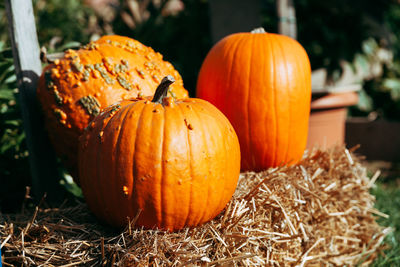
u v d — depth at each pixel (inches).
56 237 72.3
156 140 69.7
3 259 69.4
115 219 73.9
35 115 95.6
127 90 88.4
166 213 71.2
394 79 252.2
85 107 86.7
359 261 102.3
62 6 227.6
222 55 101.3
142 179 69.4
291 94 98.7
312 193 91.4
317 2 211.6
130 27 250.7
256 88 97.3
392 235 113.6
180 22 233.0
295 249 87.4
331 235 98.3
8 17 91.5
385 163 212.7
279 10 157.1
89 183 74.4
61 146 92.7
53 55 94.2
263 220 82.3
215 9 197.2
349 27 214.2
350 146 224.8
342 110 168.2
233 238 74.4
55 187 101.2
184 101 79.9
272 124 98.3
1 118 105.6
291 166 98.7
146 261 65.6
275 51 99.3
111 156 70.7
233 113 98.8
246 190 86.1
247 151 100.5
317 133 163.8
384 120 228.1
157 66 95.0
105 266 67.7
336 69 205.0
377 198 143.4
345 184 103.1
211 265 69.6
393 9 278.7
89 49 92.3
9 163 105.0
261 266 78.8
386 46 247.1
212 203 74.0
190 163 70.4
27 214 83.4
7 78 109.8
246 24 192.5
